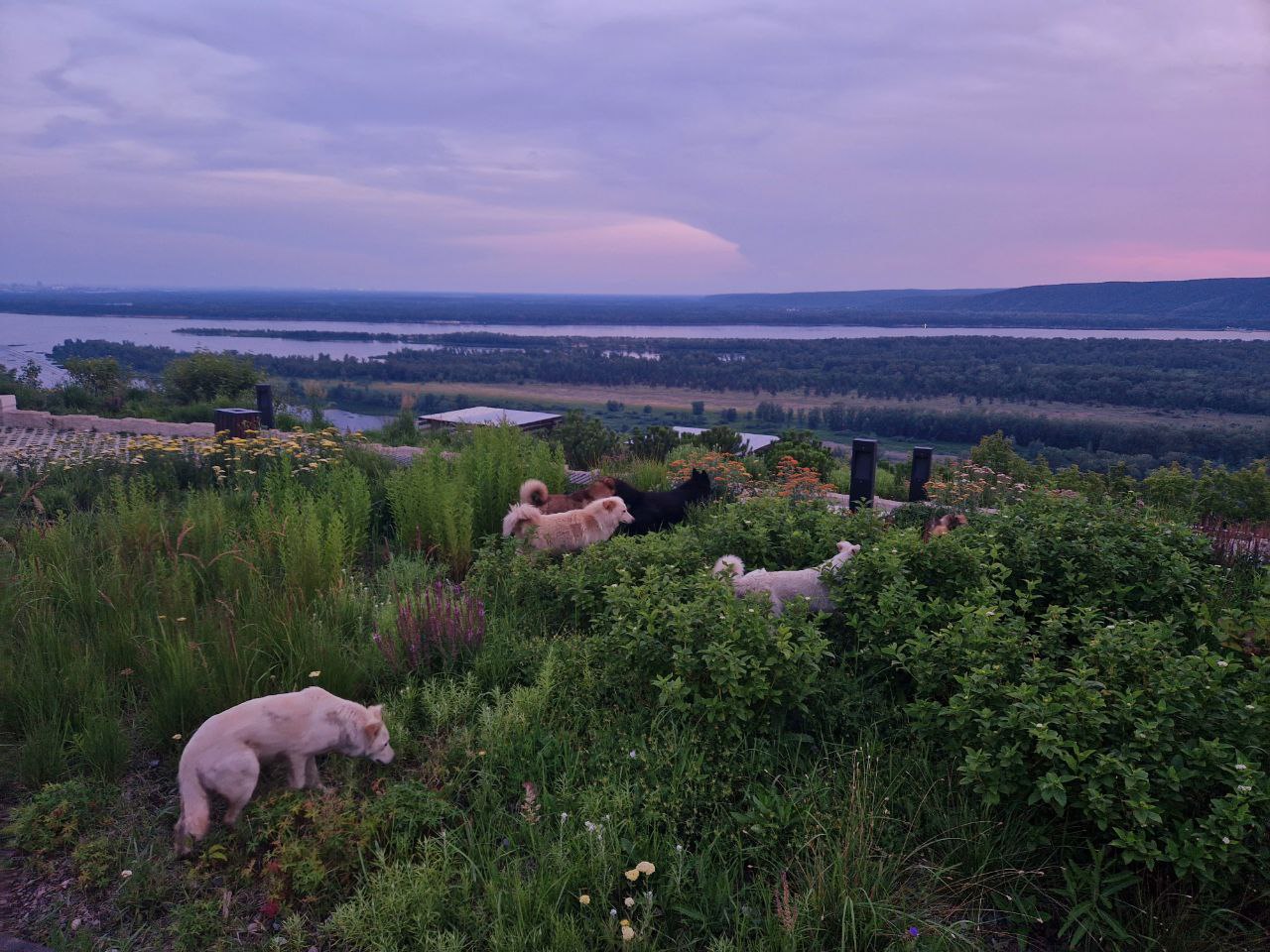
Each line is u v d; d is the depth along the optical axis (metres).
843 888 3.12
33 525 7.17
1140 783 3.13
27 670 4.63
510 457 10.26
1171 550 6.05
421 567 7.05
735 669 4.08
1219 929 3.07
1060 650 4.41
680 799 3.71
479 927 3.11
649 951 2.97
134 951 3.04
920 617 4.70
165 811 3.77
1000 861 3.39
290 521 6.84
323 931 3.13
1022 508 7.45
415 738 4.50
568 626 5.98
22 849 3.57
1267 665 3.63
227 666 4.48
